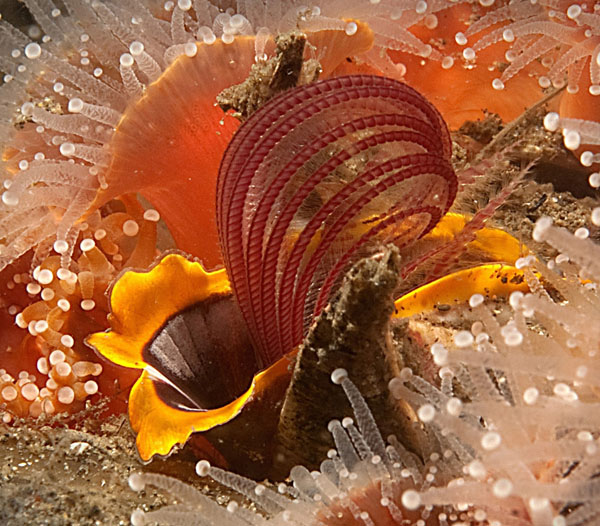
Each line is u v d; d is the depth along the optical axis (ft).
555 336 0.68
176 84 0.72
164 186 0.74
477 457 0.65
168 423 0.69
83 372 0.73
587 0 0.75
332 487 0.66
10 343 0.75
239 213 0.68
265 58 0.72
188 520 0.66
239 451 0.69
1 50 0.79
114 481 0.70
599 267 0.65
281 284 0.68
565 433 0.65
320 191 0.69
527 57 0.76
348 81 0.67
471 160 0.78
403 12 0.78
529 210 0.76
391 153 0.68
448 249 0.70
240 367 0.72
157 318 0.72
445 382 0.67
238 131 0.67
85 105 0.73
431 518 0.65
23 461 0.71
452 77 0.80
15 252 0.75
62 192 0.74
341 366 0.66
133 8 0.77
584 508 0.63
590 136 0.68
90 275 0.74
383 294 0.65
